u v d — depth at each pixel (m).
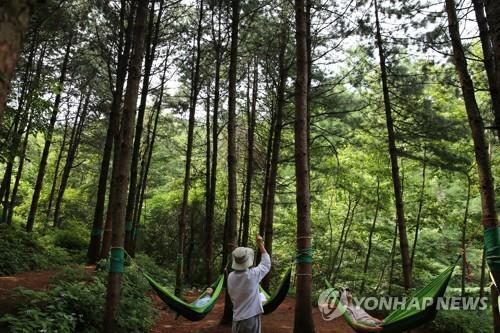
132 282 9.47
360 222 20.55
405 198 17.42
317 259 21.09
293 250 21.67
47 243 16.02
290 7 11.66
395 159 9.87
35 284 8.15
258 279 4.73
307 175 6.28
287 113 13.66
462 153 14.24
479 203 18.16
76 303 5.83
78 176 30.64
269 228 11.07
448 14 5.72
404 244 9.37
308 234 6.11
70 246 17.67
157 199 23.09
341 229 21.45
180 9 14.70
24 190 26.02
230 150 8.25
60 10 12.52
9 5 1.46
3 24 1.43
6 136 10.24
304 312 5.89
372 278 18.86
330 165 16.17
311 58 11.29
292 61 11.70
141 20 5.82
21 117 10.20
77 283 7.08
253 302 4.62
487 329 9.18
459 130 10.81
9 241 11.88
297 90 6.50
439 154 11.31
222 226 21.48
